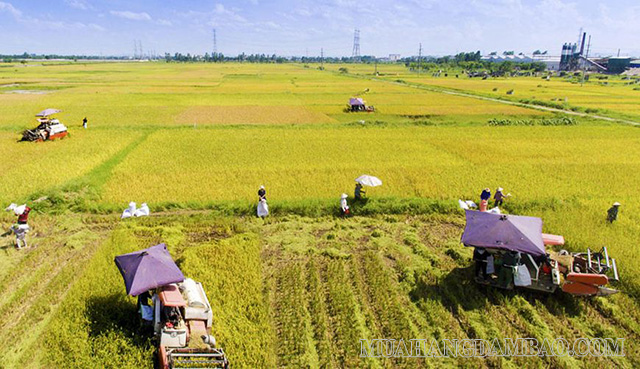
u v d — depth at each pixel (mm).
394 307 12883
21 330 11430
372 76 139625
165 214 20188
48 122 35625
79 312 11867
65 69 155125
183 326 10773
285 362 10570
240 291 13445
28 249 16234
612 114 54219
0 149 31219
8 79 99375
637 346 11359
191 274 14320
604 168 28984
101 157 29391
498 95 77625
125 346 10656
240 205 20641
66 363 10242
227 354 10648
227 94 73688
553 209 21469
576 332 12047
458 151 33594
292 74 144875
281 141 36219
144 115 49406
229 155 30859
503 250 13891
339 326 11914
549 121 47281
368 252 16344
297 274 14500
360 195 21672
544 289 13391
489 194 20719
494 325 12133
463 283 14344
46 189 22297
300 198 22078
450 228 19312
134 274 11148
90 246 16594
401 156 31594
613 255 15688
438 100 69438
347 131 41500
